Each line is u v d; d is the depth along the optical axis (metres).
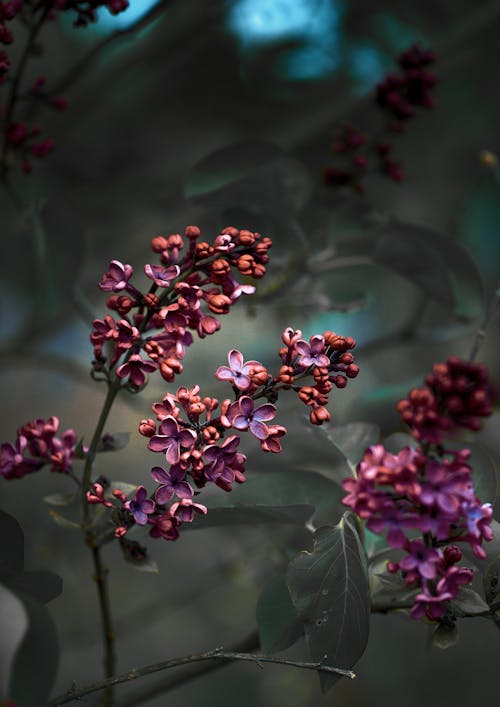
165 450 0.62
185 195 0.80
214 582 1.15
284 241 0.86
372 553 0.67
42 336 1.11
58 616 1.17
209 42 1.21
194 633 1.51
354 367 0.63
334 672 0.63
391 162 0.90
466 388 0.60
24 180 0.84
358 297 0.89
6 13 0.72
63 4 0.76
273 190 0.81
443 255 0.85
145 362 0.62
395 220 0.85
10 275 0.86
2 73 0.71
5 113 0.83
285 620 0.66
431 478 0.59
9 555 0.64
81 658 1.51
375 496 0.60
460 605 0.63
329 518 0.74
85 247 0.86
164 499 0.62
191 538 1.49
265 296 0.88
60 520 0.67
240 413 0.62
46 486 1.14
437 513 0.60
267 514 0.66
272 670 1.46
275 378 0.63
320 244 0.86
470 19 1.20
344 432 0.70
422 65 0.89
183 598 1.14
